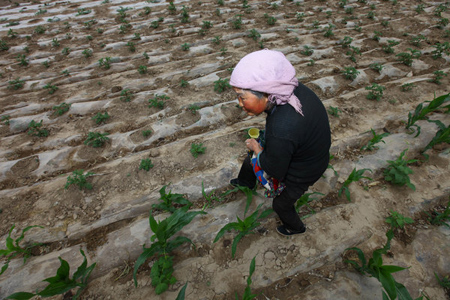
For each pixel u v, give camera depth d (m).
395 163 2.85
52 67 5.22
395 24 6.38
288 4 7.74
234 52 5.37
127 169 3.11
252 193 2.75
